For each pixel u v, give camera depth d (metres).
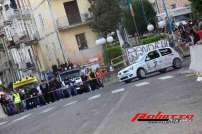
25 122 28.31
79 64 67.19
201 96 19.28
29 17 74.38
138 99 23.97
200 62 29.39
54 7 68.12
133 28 73.94
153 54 41.84
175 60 42.31
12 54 80.06
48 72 66.62
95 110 23.95
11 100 45.00
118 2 67.38
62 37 68.12
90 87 46.72
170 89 24.81
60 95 46.19
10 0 76.62
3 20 78.19
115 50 61.78
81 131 17.83
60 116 25.66
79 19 68.25
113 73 52.94
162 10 82.62
